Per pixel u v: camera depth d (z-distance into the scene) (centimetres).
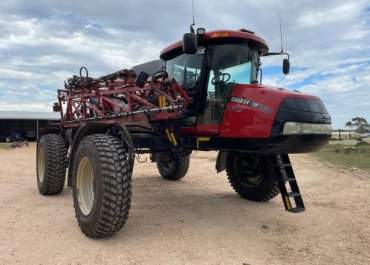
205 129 529
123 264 364
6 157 1554
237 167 676
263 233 472
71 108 745
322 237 459
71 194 689
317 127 488
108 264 363
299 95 489
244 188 662
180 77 563
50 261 366
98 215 416
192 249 408
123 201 418
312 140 486
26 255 380
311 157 1692
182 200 660
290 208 482
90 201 459
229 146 509
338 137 4019
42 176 687
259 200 643
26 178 891
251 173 653
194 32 502
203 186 814
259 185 636
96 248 404
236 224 510
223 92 523
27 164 1236
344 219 541
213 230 480
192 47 482
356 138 3816
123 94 597
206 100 532
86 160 458
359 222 526
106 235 430
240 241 439
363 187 811
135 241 429
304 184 852
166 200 659
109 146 432
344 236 464
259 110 473
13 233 449
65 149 668
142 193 724
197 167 1164
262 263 374
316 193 738
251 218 542
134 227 483
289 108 467
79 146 473
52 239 430
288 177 503
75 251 394
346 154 1798
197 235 457
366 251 412
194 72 540
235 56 538
